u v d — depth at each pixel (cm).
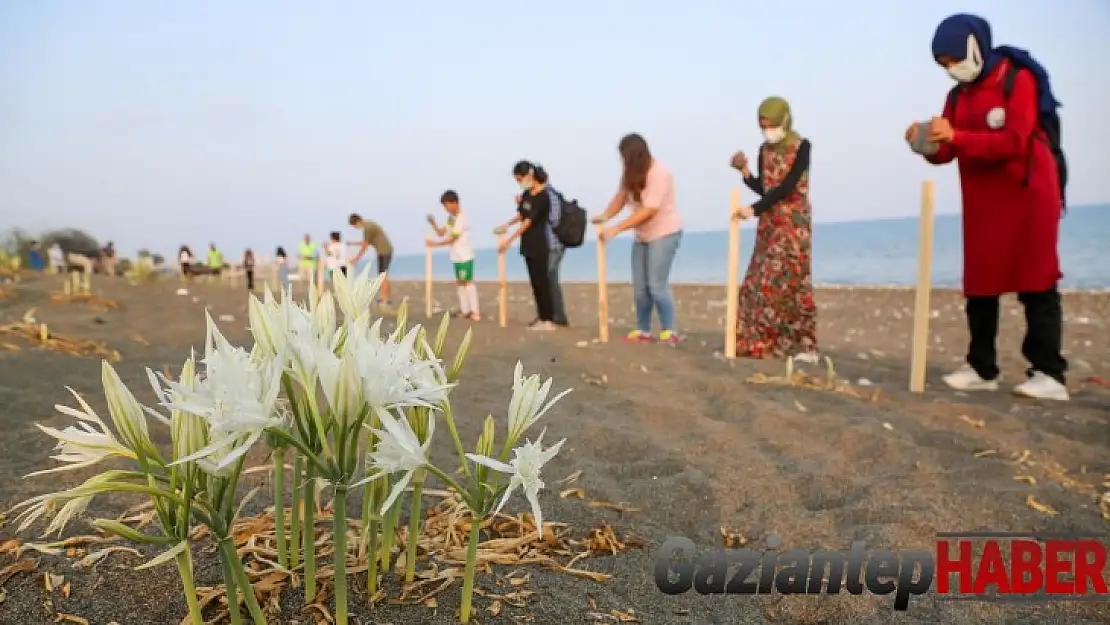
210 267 1817
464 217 750
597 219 546
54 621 135
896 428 304
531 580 161
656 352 484
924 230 377
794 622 160
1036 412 338
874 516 212
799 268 472
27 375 318
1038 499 225
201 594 141
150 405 286
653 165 518
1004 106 351
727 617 159
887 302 1030
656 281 536
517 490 218
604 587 165
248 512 182
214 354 100
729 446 277
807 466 255
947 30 355
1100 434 302
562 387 369
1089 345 593
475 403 327
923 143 373
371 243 905
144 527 171
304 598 141
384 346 106
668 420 311
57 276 921
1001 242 363
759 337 481
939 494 227
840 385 384
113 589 145
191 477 102
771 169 469
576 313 932
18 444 231
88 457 100
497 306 1009
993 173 362
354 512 186
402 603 142
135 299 700
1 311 545
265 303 108
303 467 160
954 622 162
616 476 243
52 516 174
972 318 391
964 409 331
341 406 105
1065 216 364
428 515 188
